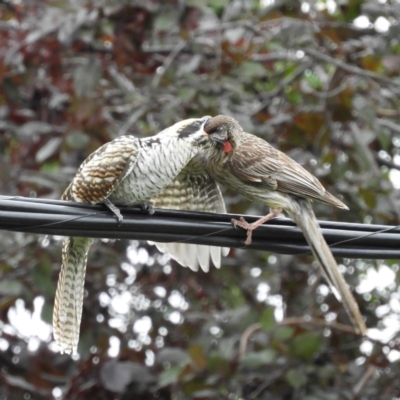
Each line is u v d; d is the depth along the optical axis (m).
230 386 13.48
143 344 15.05
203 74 15.05
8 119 16.20
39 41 15.13
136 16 14.77
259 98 15.54
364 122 15.81
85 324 14.91
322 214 14.71
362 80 15.26
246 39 15.77
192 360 13.36
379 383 14.16
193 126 9.97
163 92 14.70
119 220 9.09
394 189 15.44
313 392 13.72
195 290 15.49
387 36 14.61
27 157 15.62
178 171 9.78
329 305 15.26
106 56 15.55
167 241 9.29
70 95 15.38
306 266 15.38
